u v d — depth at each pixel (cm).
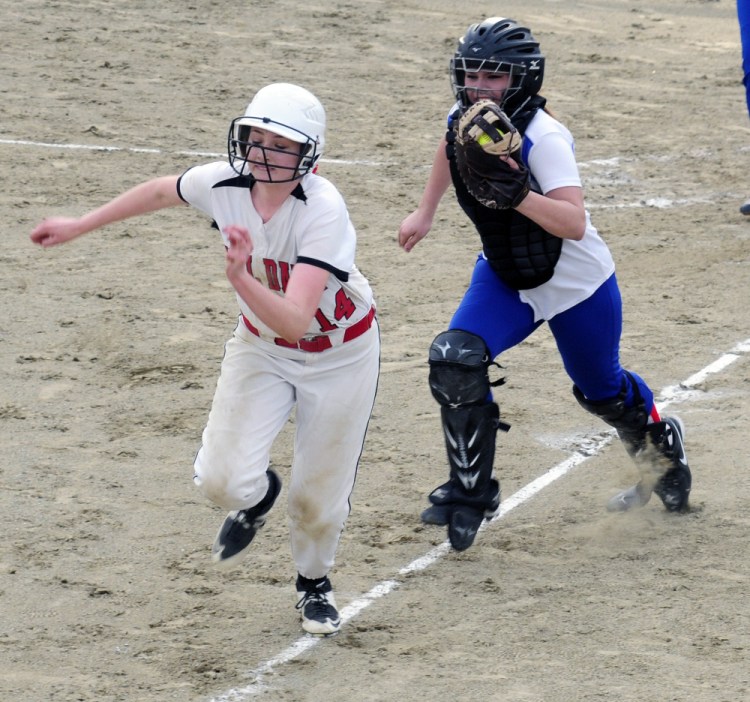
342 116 5316
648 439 2006
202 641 1670
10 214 3825
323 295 1524
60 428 2394
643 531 2017
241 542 1705
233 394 1602
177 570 1875
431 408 2558
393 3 7562
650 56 6750
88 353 2803
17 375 2653
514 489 2183
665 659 1617
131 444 2338
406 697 1530
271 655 1633
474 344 1803
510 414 2517
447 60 6425
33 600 1770
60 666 1600
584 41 7012
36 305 3098
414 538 1994
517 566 1900
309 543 1661
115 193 4084
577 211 1712
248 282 1355
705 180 4603
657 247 3766
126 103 5188
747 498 2133
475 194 1702
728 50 6938
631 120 5503
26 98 5125
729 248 3753
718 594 1795
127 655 1630
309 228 1476
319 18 7081
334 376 1590
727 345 2916
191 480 2197
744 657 1620
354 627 1712
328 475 1617
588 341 1875
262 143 1462
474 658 1625
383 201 4200
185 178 1578
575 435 2422
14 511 2048
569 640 1670
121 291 3234
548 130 1733
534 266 1806
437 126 5253
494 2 7812
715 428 2438
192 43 6303
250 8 7144
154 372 2706
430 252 3700
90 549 1933
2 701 1516
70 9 6738
